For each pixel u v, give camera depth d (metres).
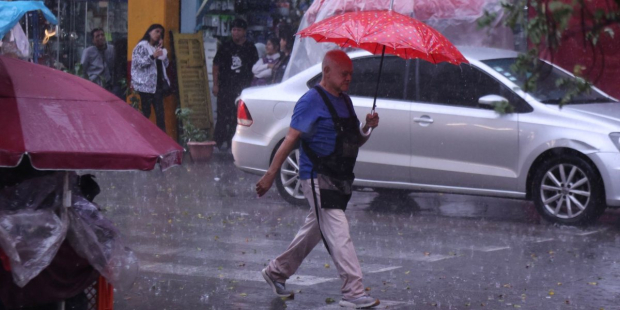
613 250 13.20
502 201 18.55
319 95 9.40
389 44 8.99
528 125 15.48
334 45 21.38
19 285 6.23
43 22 28.11
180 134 27.17
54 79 6.52
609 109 15.69
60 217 6.50
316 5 21.30
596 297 10.20
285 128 17.31
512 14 6.15
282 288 9.97
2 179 6.46
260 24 28.44
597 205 15.09
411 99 16.44
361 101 16.66
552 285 10.81
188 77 27.41
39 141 5.89
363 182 16.78
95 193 7.14
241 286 10.51
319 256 12.56
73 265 6.74
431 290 10.46
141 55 25.94
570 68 18.67
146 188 19.77
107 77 28.28
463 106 16.06
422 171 16.27
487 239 14.09
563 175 15.34
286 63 26.44
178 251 12.67
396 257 12.52
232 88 27.06
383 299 9.98
